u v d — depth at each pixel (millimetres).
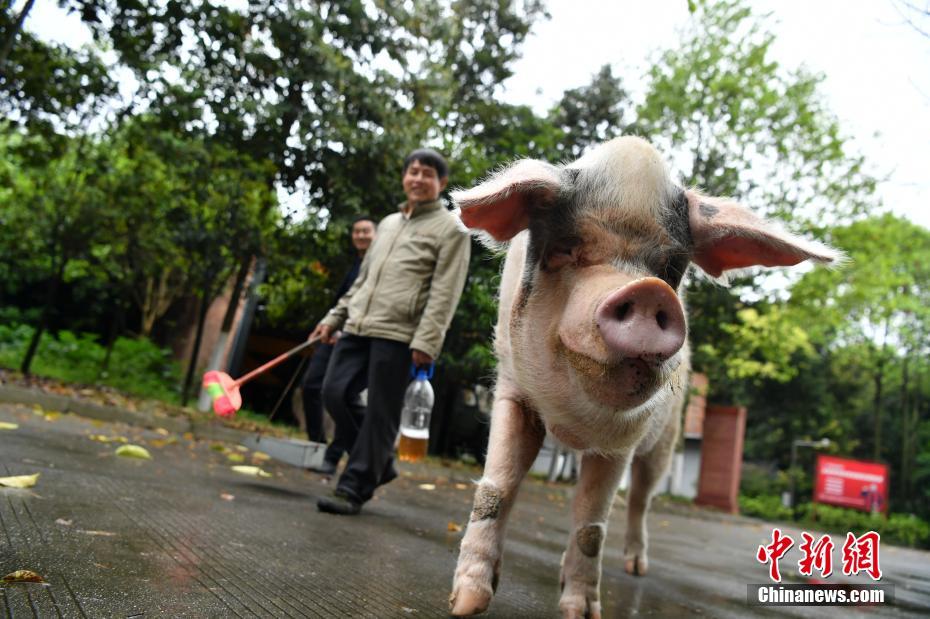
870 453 38688
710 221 2633
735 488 22781
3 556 2533
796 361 34406
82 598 2217
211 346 17141
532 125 16625
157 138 11695
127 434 8062
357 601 2736
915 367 35781
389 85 12656
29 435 6129
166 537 3248
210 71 11906
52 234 11414
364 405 5551
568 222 2475
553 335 2479
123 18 9500
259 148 12047
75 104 10844
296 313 14055
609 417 2520
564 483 16156
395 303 5078
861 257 19766
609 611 3453
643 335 2059
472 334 13398
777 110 18094
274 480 6535
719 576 5559
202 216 11922
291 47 12188
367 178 12312
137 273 14141
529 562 4488
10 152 11844
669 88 18594
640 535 4852
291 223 12492
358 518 4969
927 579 8070
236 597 2512
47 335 15305
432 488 8914
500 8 17844
